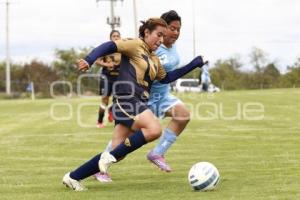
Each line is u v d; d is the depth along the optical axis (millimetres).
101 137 20484
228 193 9789
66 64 112188
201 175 10008
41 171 13055
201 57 11617
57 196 9922
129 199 9516
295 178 11250
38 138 20328
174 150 16578
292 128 22594
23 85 107875
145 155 15547
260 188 10203
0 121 28953
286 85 112188
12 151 16859
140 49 10477
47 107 42906
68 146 18016
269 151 15898
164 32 10766
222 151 16188
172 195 9766
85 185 11109
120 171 12945
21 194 10195
